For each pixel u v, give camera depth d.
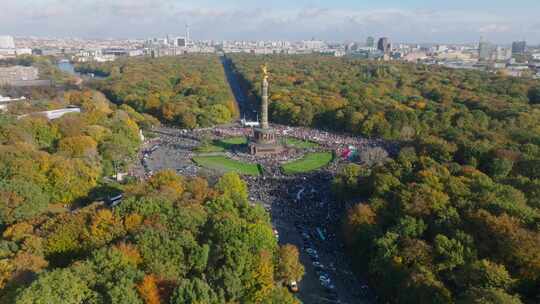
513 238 162.50
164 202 197.50
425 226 189.12
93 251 156.25
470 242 171.50
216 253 165.88
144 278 140.50
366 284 186.62
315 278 189.50
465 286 152.62
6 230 187.38
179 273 158.12
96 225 179.12
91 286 138.38
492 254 167.12
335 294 178.38
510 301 128.50
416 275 154.62
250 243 172.75
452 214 192.38
